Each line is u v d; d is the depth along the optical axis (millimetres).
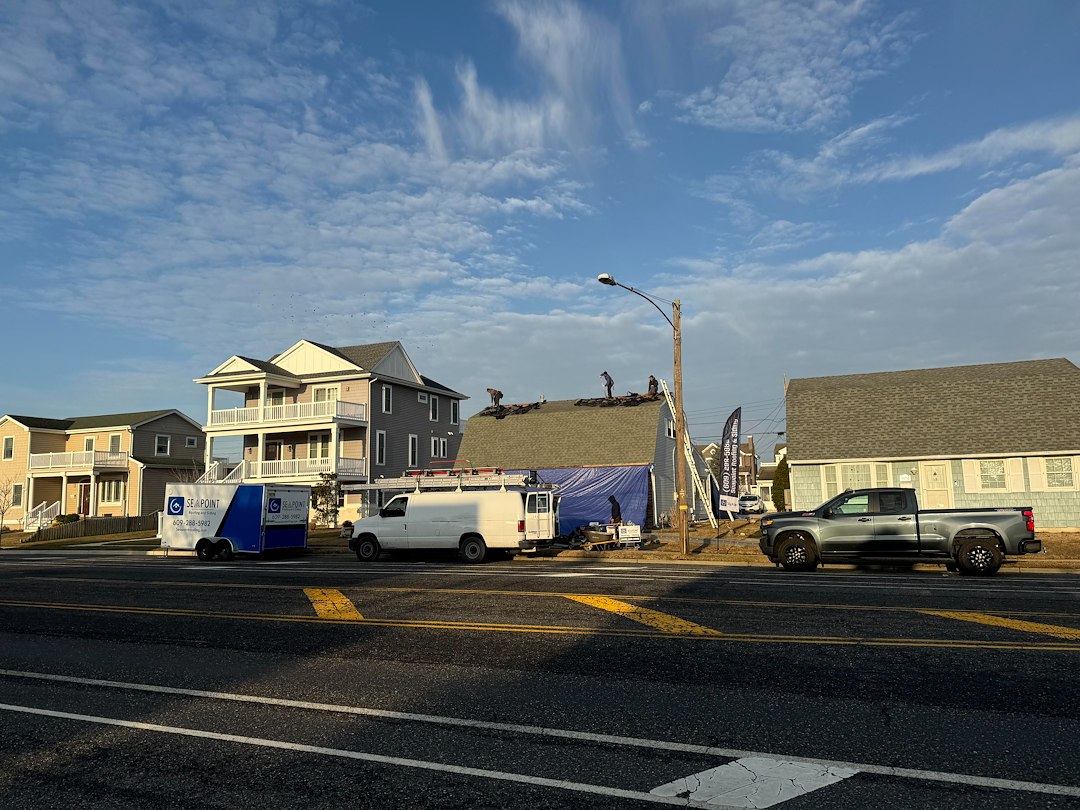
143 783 4750
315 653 8500
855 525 17500
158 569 19875
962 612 10609
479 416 42781
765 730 5566
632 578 15742
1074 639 8578
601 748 5234
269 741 5496
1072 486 26828
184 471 50375
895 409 30984
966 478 28125
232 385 43625
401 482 24250
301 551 26188
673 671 7355
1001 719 5738
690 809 4215
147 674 7656
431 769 4891
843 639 8711
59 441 52250
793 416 32438
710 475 44594
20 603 12984
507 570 18438
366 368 42812
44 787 4707
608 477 35469
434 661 7973
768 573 17203
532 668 7578
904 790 4434
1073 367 30188
